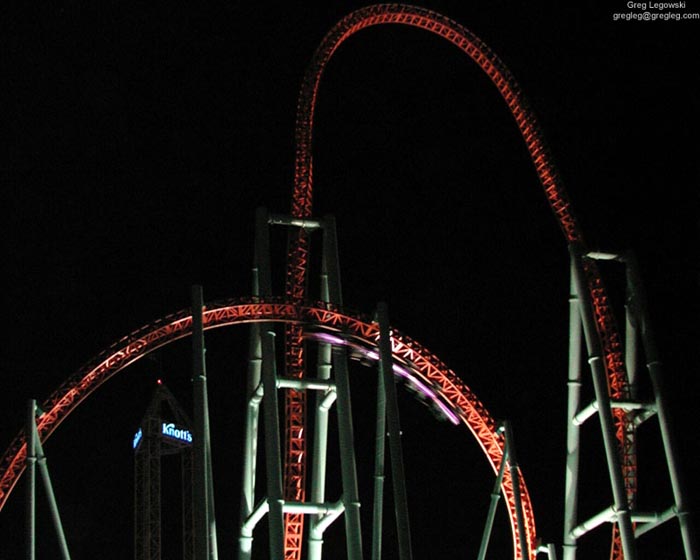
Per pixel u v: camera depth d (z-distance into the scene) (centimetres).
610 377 5278
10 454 5028
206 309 4766
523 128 5994
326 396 4872
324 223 4800
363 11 6247
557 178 5753
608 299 5334
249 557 4722
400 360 4978
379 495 4841
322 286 5075
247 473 4784
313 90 5950
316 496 4869
